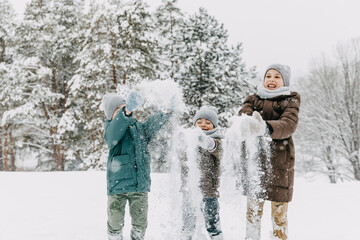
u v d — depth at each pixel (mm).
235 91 17547
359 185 6566
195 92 16578
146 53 17203
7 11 23703
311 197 5340
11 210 4055
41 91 19172
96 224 3463
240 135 2172
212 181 2715
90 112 18984
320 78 23938
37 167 22078
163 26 19688
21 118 19688
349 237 3043
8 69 20031
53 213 3924
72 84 17812
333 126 22906
